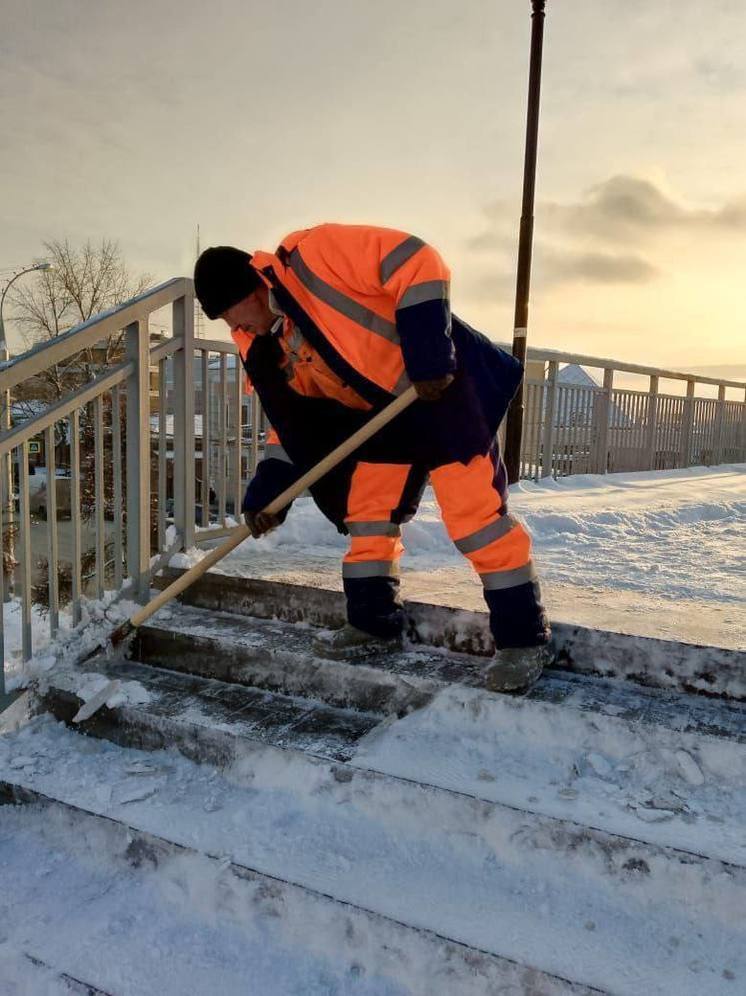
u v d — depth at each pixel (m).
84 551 9.70
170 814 2.19
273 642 2.79
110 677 2.89
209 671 2.87
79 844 2.26
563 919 1.74
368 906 1.79
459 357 2.36
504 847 1.92
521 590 2.30
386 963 1.76
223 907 1.98
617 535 4.62
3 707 2.87
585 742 2.15
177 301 3.51
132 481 3.29
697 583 3.26
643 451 9.16
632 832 1.78
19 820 2.39
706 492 7.01
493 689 2.30
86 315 25.42
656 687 2.34
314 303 2.28
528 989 1.60
